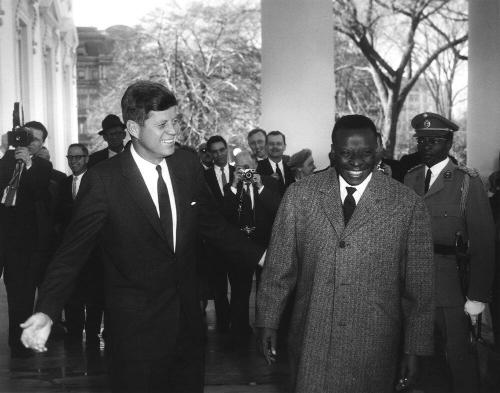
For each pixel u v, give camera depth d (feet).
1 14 46.70
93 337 25.16
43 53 71.82
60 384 20.54
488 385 19.25
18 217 23.39
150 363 11.85
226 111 117.39
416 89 117.39
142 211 11.85
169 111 11.87
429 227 11.78
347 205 11.82
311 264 11.78
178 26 117.29
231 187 24.80
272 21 40.11
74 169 26.61
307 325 11.68
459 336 16.78
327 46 40.19
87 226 11.83
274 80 40.24
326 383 11.53
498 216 20.43
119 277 12.03
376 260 11.49
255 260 12.89
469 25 30.99
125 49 121.90
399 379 12.01
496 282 21.02
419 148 17.15
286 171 31.09
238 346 24.41
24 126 24.29
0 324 28.63
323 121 40.19
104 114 128.77
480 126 30.32
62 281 11.75
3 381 20.86
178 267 12.09
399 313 11.89
